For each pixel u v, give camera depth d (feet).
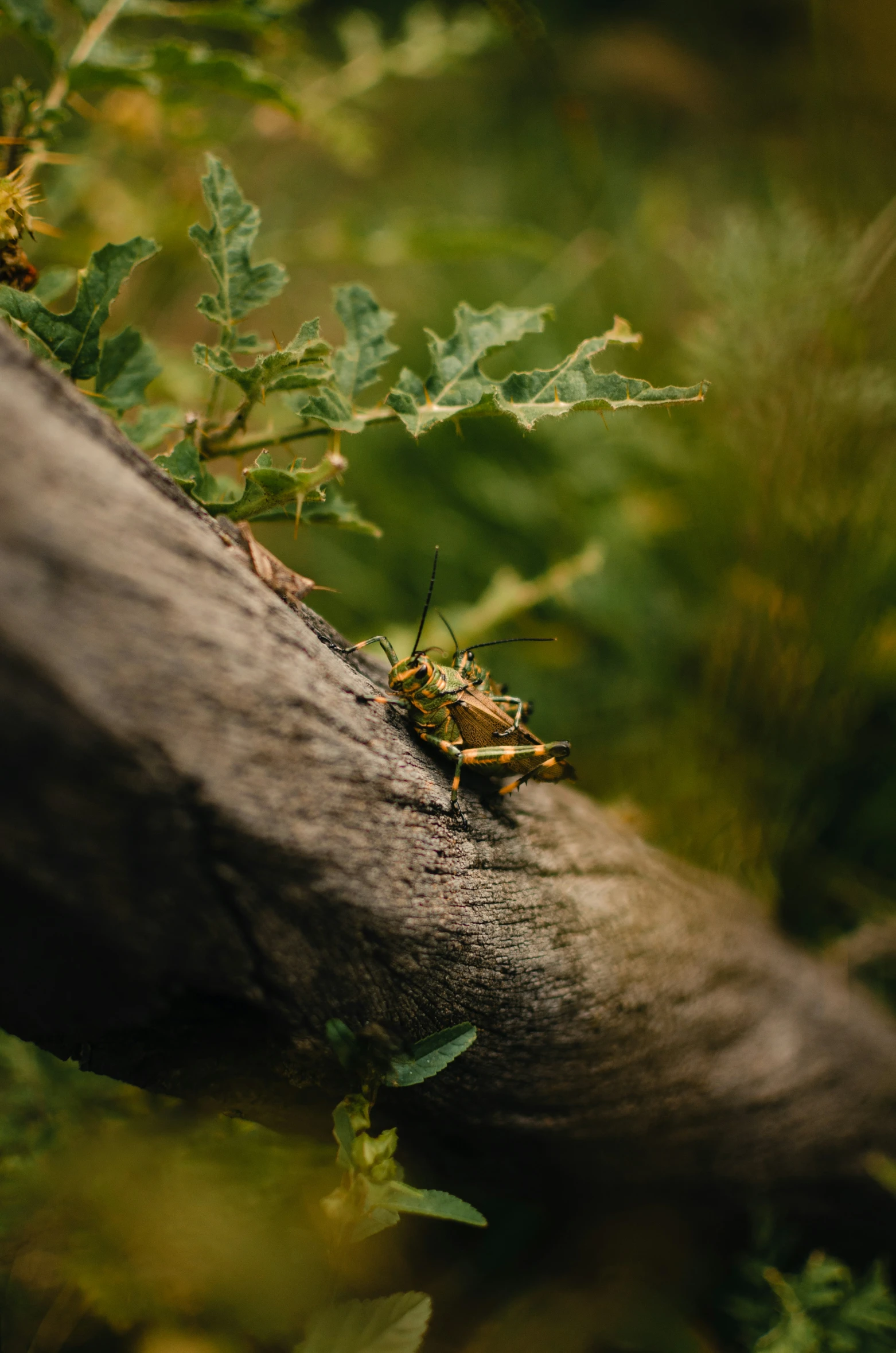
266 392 1.58
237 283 1.61
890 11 2.82
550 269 3.75
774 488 2.56
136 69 1.84
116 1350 1.84
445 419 1.60
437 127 6.30
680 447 3.05
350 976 1.49
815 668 2.51
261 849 1.39
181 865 1.36
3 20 1.83
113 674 1.30
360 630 3.23
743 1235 2.21
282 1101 1.57
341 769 1.45
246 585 1.43
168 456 1.56
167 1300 1.78
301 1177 1.80
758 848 2.50
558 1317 2.05
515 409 1.58
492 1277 2.06
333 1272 1.53
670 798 2.58
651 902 1.93
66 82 1.85
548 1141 1.82
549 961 1.68
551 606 3.08
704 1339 2.11
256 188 5.16
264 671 1.39
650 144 6.14
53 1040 1.46
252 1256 1.78
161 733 1.32
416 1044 1.56
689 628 3.01
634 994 1.81
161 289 2.77
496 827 1.69
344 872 1.45
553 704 3.01
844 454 2.48
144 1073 1.49
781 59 6.73
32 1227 1.79
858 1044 2.24
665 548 3.19
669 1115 1.94
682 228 4.26
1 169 1.76
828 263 2.57
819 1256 2.08
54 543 1.28
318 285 4.76
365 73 2.90
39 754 1.29
